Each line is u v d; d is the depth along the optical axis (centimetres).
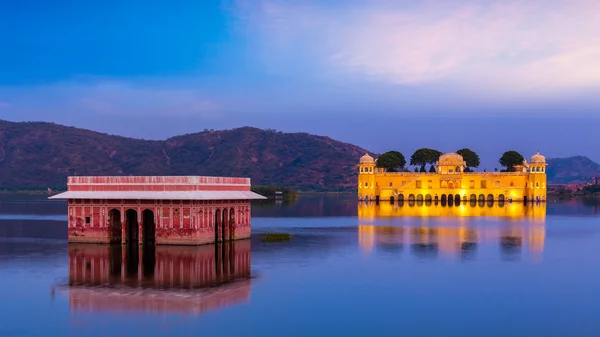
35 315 3144
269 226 8250
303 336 2830
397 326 2991
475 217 9900
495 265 4656
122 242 5459
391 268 4500
